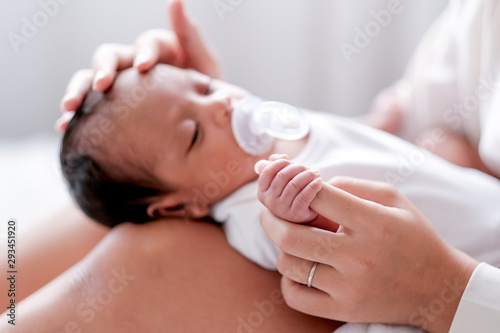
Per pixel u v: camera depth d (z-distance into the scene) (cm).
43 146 165
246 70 207
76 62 199
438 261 72
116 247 88
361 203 70
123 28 196
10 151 163
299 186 68
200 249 88
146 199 96
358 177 92
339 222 70
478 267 71
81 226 105
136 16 195
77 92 97
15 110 201
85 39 196
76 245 103
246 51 204
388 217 71
